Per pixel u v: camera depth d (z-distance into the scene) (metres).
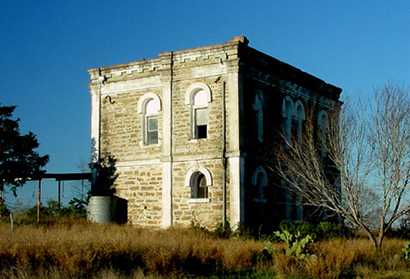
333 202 28.47
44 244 18.52
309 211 36.44
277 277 18.83
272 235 29.95
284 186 34.06
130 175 34.53
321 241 28.62
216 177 31.64
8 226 26.89
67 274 16.86
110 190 35.16
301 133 36.59
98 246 19.08
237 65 31.55
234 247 22.31
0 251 17.59
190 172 32.38
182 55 33.31
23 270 16.47
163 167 33.31
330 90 40.50
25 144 34.53
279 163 31.88
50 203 36.19
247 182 31.73
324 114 39.38
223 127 31.75
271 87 34.53
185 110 33.03
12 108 34.78
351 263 21.81
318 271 19.59
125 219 34.28
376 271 20.94
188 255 20.39
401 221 35.25
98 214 33.41
